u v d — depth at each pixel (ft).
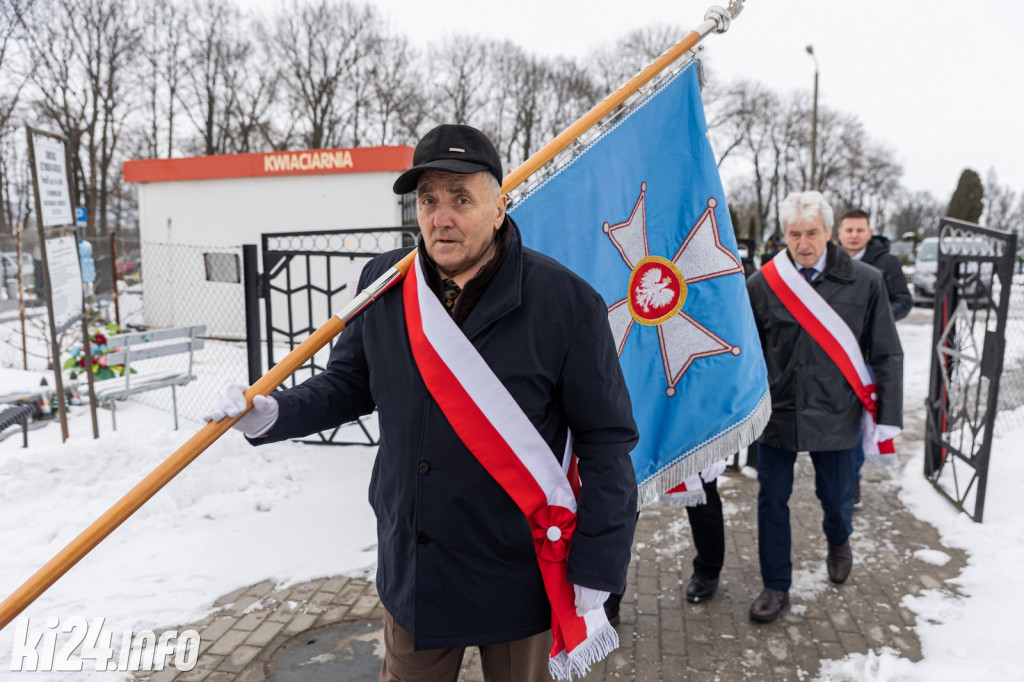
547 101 132.46
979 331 29.04
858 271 10.32
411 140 124.57
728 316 8.27
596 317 5.35
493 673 5.87
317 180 37.04
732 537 13.44
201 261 39.11
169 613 10.28
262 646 9.59
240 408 5.19
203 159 38.37
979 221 114.01
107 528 4.90
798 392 10.20
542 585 5.50
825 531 11.34
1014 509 14.24
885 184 155.74
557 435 5.52
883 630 10.10
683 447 8.30
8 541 12.39
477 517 5.31
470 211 5.08
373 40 118.11
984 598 10.90
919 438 20.53
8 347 31.68
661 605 10.83
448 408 5.20
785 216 10.37
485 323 5.19
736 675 9.07
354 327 6.04
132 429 20.07
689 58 8.35
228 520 13.52
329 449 17.71
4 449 17.98
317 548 12.37
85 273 29.40
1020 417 21.88
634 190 8.10
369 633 9.91
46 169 17.76
